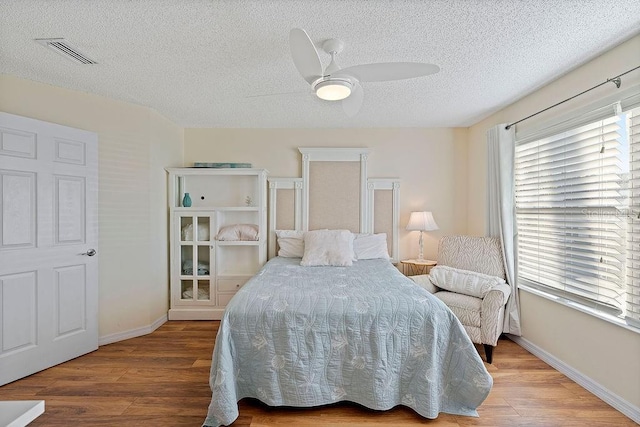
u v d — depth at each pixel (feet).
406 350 6.15
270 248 12.91
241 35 6.13
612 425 5.84
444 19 5.61
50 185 8.07
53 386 7.17
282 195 12.92
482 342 8.21
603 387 6.63
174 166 12.22
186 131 12.96
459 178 12.86
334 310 6.24
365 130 12.92
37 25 5.77
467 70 7.59
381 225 12.87
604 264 6.80
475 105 10.12
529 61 7.13
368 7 5.29
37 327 7.81
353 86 6.36
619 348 6.28
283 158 13.00
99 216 9.39
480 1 5.12
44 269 7.95
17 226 7.49
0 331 7.23
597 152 6.93
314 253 10.69
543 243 8.64
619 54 6.38
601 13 5.39
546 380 7.41
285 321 6.15
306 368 6.09
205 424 5.74
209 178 12.80
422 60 7.07
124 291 9.96
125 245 9.99
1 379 7.19
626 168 6.29
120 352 8.95
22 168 7.57
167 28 5.89
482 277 9.04
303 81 8.29
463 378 6.14
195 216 11.81
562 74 7.80
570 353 7.53
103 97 9.46
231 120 11.90
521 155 9.59
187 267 12.00
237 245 12.36
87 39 6.26
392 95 9.27
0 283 7.24
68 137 8.43
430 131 12.87
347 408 6.35
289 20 5.65
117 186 9.80
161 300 11.30
